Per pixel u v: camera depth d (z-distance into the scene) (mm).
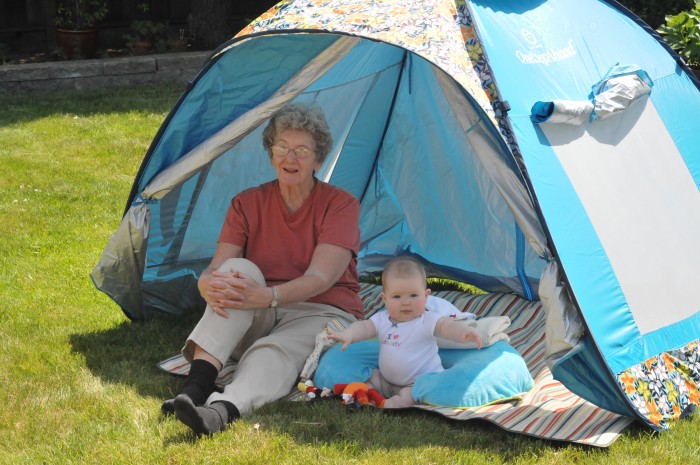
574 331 3330
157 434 3408
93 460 3211
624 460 3246
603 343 3412
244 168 4637
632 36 4371
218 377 3895
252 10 13430
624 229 3693
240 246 4129
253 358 3713
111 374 4020
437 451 3287
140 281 4570
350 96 4891
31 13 12180
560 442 3367
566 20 4055
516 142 3408
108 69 10883
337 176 5301
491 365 3709
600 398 3449
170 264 4691
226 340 3635
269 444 3297
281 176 3939
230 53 3898
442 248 5363
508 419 3502
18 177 7438
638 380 3484
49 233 6266
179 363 4102
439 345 3910
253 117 3951
